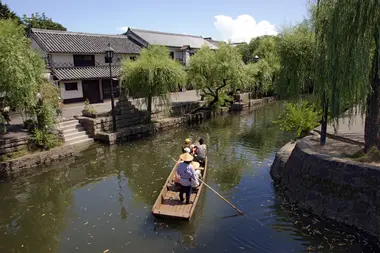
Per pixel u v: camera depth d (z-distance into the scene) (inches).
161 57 679.7
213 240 264.4
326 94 306.8
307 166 317.7
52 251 256.1
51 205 343.0
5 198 360.5
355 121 476.4
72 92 856.9
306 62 438.3
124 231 282.5
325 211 286.8
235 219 298.2
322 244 253.0
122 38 1120.2
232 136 649.0
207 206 325.4
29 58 447.5
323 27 301.9
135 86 653.3
